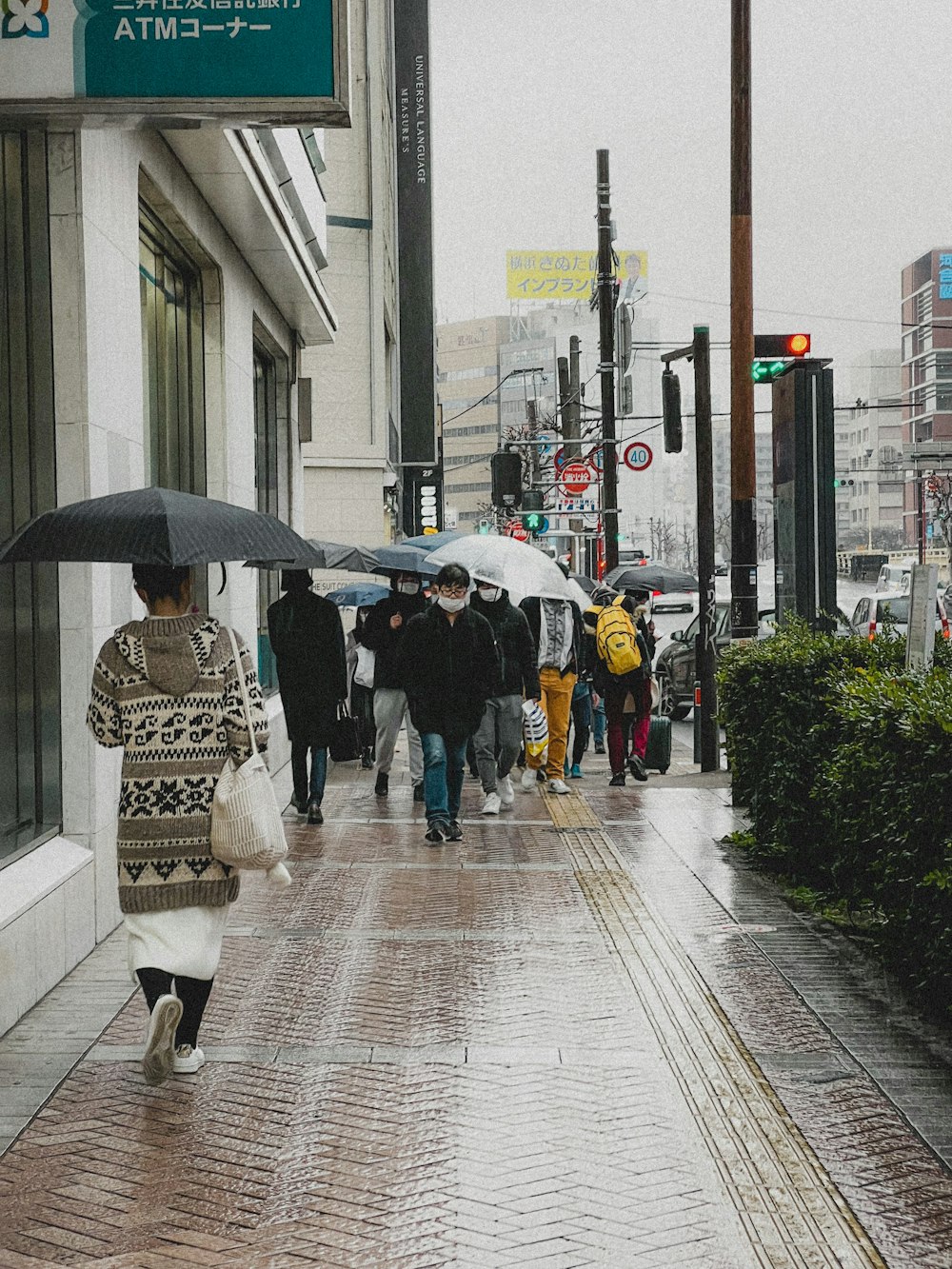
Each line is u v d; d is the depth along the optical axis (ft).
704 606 54.08
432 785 32.45
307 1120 15.30
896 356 569.23
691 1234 12.50
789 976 20.89
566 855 30.96
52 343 22.57
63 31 20.24
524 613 38.78
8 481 22.18
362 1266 11.93
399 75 122.72
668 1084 16.38
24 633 22.40
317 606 35.70
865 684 21.61
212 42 20.25
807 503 39.55
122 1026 18.58
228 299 38.81
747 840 31.45
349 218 93.50
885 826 19.58
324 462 93.56
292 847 32.17
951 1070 16.71
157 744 16.12
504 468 69.46
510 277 540.93
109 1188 13.55
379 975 21.11
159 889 16.08
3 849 20.49
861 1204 13.07
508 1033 18.31
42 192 22.52
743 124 48.34
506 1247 12.26
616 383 89.20
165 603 16.43
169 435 34.78
